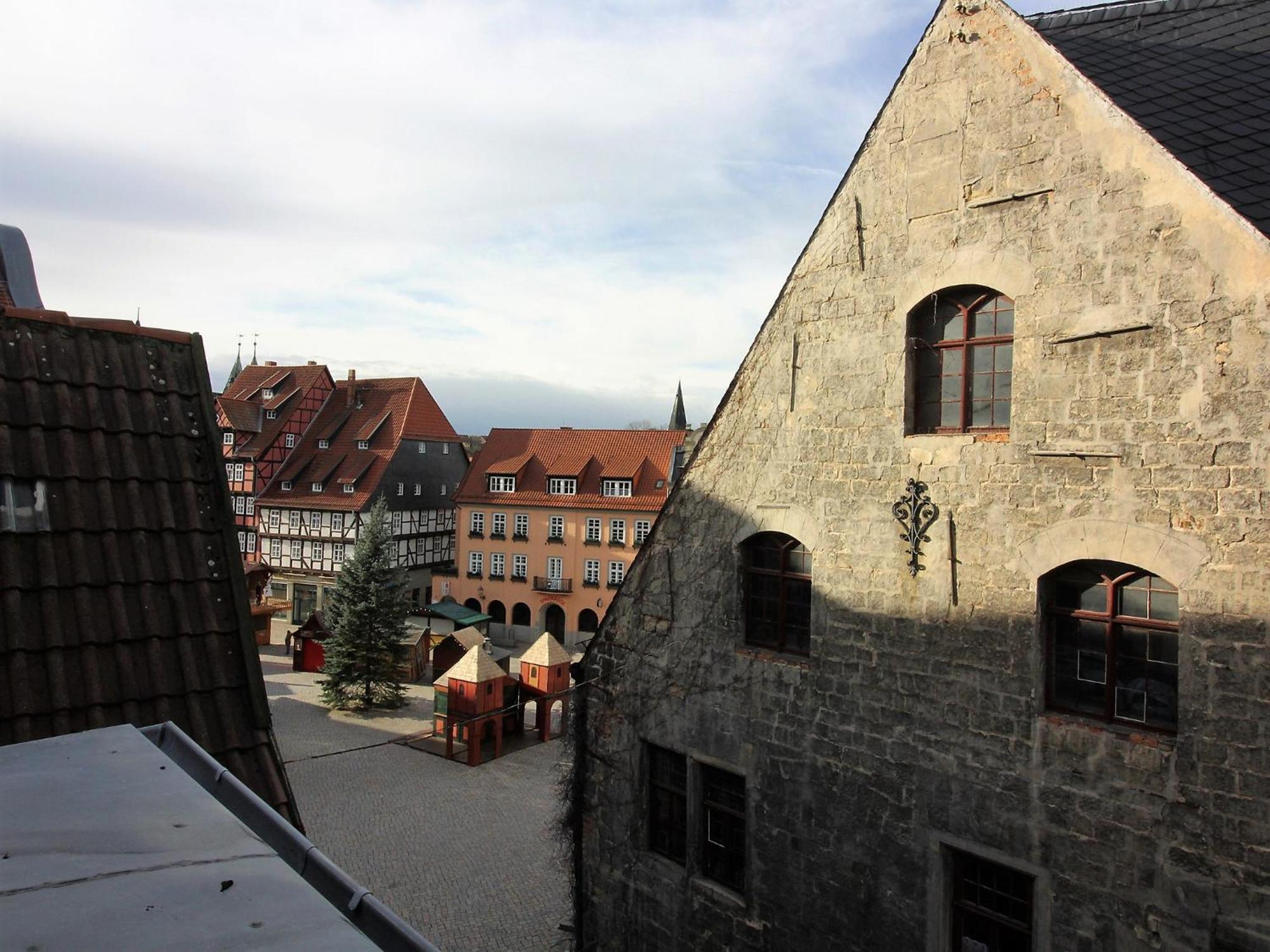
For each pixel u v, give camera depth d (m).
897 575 8.88
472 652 29.08
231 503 7.46
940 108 8.64
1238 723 6.57
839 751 9.34
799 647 10.05
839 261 9.55
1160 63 8.89
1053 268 7.73
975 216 8.33
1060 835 7.54
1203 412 6.80
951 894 8.45
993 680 8.06
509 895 19.16
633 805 11.89
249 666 6.70
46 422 7.03
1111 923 7.21
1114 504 7.30
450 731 28.27
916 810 8.60
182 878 3.04
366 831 22.77
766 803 10.08
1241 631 6.57
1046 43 7.82
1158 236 7.07
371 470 52.00
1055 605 7.86
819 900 9.47
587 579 47.12
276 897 2.96
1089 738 7.39
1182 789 6.83
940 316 8.80
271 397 56.91
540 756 29.27
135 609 6.56
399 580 40.00
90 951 2.55
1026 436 7.89
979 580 8.21
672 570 11.43
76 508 6.72
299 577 52.16
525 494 48.94
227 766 6.20
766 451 10.28
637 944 11.77
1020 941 7.98
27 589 6.24
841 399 9.48
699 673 10.98
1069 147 7.64
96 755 4.09
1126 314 7.23
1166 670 7.20
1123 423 7.26
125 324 7.98
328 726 32.16
